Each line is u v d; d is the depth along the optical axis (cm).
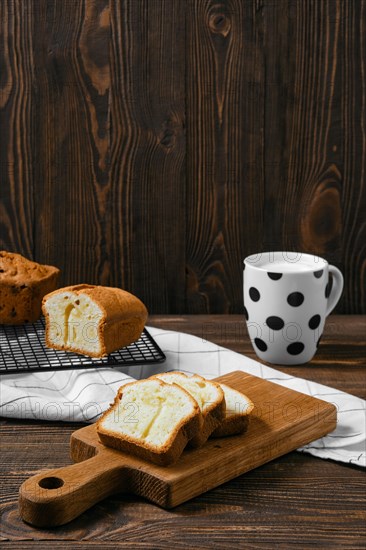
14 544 97
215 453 104
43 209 142
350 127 139
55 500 98
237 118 140
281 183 141
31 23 138
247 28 138
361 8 137
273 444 107
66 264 144
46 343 125
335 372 125
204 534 98
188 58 138
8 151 141
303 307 124
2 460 108
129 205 142
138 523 100
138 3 137
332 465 108
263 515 101
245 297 127
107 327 121
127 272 144
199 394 108
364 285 144
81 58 138
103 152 141
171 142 140
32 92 139
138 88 139
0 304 131
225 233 143
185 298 145
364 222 142
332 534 98
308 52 138
